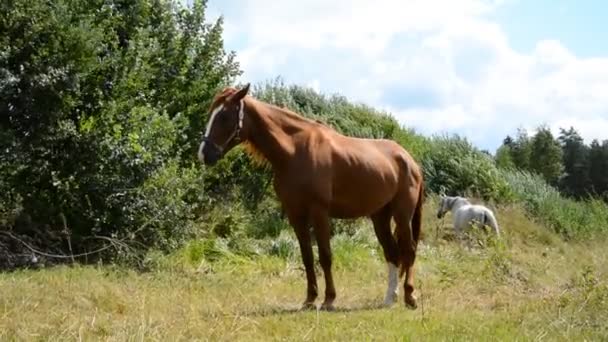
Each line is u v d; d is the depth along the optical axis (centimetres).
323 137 943
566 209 2228
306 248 923
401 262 1024
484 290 1053
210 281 1080
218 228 1399
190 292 973
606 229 2178
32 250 1092
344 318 827
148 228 1196
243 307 896
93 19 1199
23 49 1101
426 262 1427
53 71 1091
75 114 1176
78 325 715
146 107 1217
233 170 1627
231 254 1288
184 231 1248
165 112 1225
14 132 1097
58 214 1175
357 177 958
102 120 1164
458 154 2284
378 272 1307
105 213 1159
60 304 816
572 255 1705
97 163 1148
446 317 827
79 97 1164
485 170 2238
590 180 4559
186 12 1452
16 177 1133
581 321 770
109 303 840
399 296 1057
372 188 975
